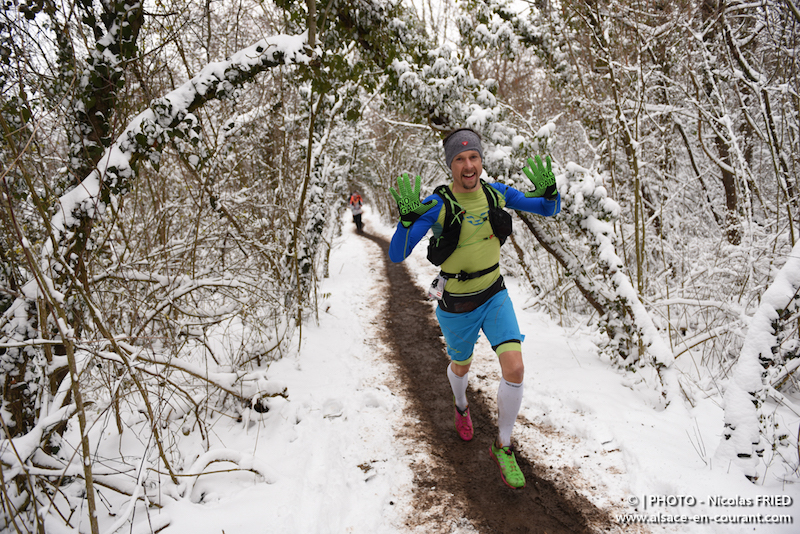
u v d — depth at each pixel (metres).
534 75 7.74
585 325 4.57
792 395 2.99
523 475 2.43
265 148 5.07
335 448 2.76
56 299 1.68
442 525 2.12
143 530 1.96
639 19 3.78
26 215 2.19
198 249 3.88
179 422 3.03
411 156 14.26
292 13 3.66
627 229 4.57
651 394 3.05
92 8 2.27
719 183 5.25
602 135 4.33
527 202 2.56
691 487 2.11
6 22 1.84
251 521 2.09
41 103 2.01
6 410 2.01
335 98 5.19
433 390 3.55
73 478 2.10
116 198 2.59
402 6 4.09
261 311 4.35
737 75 3.55
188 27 2.99
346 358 4.31
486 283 2.38
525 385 3.40
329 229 8.27
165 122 2.56
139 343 2.99
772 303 2.16
